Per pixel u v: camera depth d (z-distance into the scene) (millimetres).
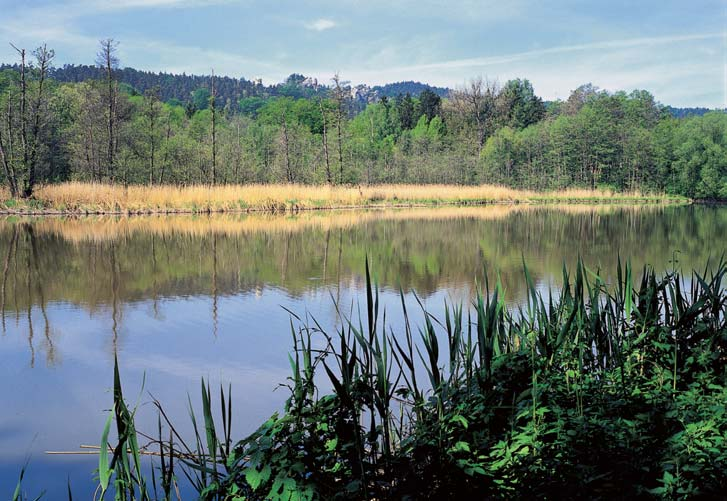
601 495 3072
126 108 45969
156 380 7102
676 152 60594
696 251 18438
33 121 38125
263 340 8617
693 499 2971
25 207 31828
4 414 6168
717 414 3498
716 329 4996
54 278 13891
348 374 3662
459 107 89000
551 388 4035
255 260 16641
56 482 4789
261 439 3242
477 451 3383
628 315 5207
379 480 3482
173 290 12484
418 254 17969
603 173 66500
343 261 16500
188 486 4449
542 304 5461
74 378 7234
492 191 52938
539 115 94812
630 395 4008
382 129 98000
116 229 24625
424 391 5863
